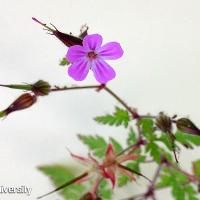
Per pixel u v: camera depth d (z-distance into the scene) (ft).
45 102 0.57
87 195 0.46
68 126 0.57
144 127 0.50
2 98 0.57
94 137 0.53
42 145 0.56
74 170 0.55
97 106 0.57
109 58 0.45
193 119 0.57
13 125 0.56
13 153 0.56
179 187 0.50
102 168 0.46
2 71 0.57
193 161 0.52
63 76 0.57
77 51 0.45
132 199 0.48
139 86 0.57
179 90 0.57
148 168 0.55
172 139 0.46
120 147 0.52
